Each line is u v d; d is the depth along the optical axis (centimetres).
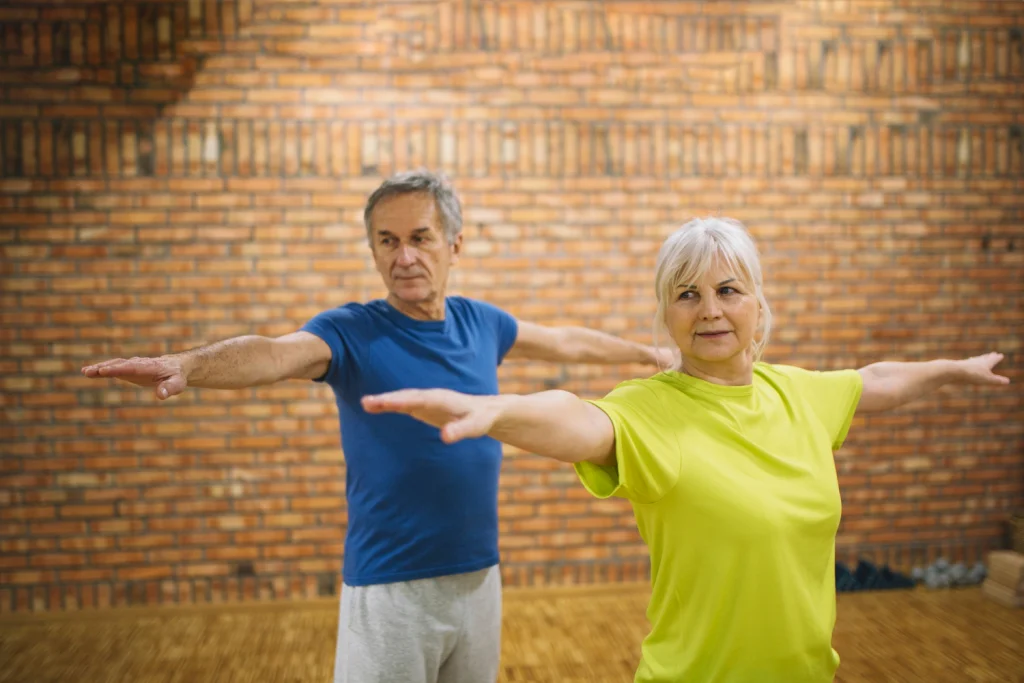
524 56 479
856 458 506
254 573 469
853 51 498
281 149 466
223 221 464
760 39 491
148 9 458
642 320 488
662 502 151
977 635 411
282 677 369
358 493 216
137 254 461
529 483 483
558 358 278
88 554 461
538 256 482
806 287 498
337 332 213
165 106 460
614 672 371
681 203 489
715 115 490
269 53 464
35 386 456
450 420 121
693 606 151
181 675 372
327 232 469
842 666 374
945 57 504
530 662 382
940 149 504
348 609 214
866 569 486
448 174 476
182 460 464
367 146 471
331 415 471
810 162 496
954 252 507
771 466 154
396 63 471
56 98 454
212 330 465
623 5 482
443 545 212
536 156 480
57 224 455
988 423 511
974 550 511
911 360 506
